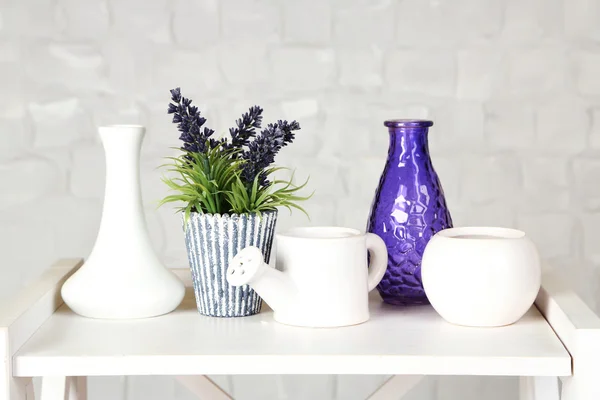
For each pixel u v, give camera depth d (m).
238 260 1.05
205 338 1.01
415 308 1.15
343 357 0.95
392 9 1.76
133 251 1.12
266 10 1.76
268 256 1.11
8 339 0.94
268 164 1.12
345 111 1.78
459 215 1.79
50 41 1.77
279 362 0.95
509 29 1.76
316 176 1.79
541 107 1.77
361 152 1.78
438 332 1.03
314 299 1.05
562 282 1.15
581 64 1.76
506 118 1.77
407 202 1.15
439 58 1.76
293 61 1.77
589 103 1.77
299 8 1.76
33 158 1.78
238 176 1.07
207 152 1.09
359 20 1.76
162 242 1.80
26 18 1.76
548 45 1.76
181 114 1.09
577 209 1.79
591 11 1.76
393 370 0.95
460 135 1.78
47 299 1.11
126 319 1.10
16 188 1.79
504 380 1.81
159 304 1.10
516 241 1.04
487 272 1.02
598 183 1.78
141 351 0.97
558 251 1.80
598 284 1.80
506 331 1.04
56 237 1.80
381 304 1.18
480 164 1.78
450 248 1.04
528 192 1.79
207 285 1.10
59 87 1.77
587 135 1.78
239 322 1.08
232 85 1.77
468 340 1.00
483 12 1.76
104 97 1.77
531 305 1.14
